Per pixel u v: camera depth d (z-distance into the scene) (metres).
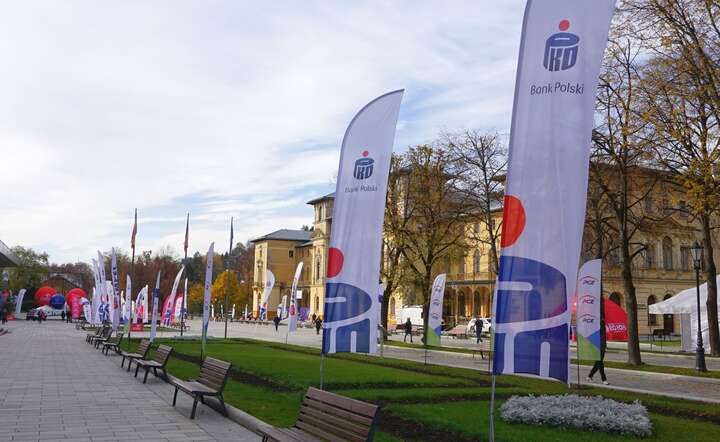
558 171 7.70
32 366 21.00
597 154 26.17
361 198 11.91
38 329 53.59
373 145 11.96
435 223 40.34
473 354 31.17
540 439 9.29
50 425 10.59
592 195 30.11
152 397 14.05
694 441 9.54
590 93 7.72
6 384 16.09
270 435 8.05
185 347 31.56
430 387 16.17
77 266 153.75
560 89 7.81
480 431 9.81
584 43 7.80
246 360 23.48
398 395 14.22
